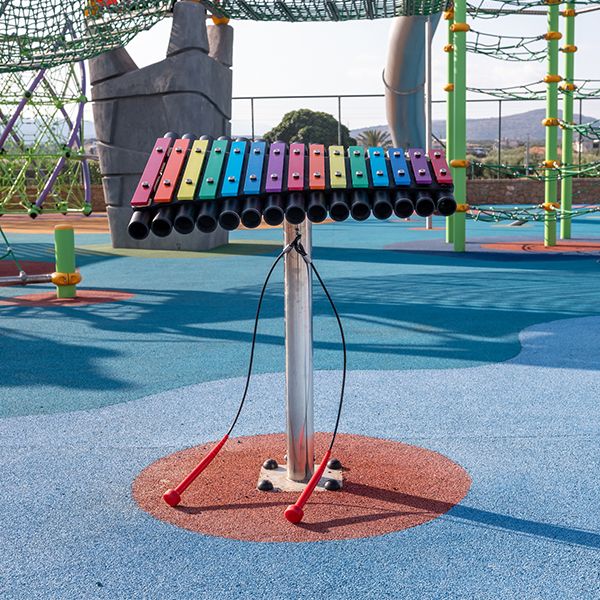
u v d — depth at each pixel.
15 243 20.39
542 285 11.91
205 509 3.72
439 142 30.06
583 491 3.93
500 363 6.79
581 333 8.12
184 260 15.94
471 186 37.19
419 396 5.76
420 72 29.08
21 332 8.37
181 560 3.20
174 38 16.97
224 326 8.69
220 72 18.41
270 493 3.92
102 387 6.05
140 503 3.80
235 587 2.97
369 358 7.01
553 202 18.44
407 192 3.66
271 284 12.25
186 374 6.45
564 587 2.96
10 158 14.97
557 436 4.81
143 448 4.64
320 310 9.80
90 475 4.20
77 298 10.90
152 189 3.68
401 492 3.92
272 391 5.94
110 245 19.38
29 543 3.38
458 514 3.65
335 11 18.30
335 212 3.57
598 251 17.19
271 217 3.63
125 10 11.83
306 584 2.99
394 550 3.28
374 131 44.12
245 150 3.93
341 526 3.52
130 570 3.12
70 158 14.61
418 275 13.33
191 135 4.05
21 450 4.61
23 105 14.25
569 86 18.39
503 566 3.13
